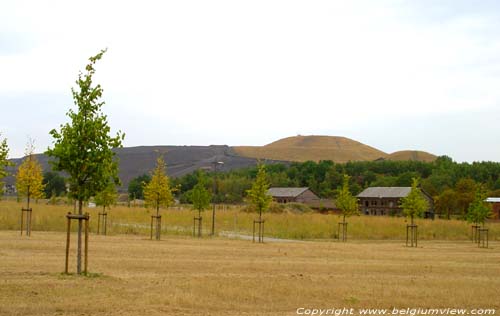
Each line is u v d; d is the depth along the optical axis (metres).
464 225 53.28
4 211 42.41
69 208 50.34
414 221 54.47
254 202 38.16
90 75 17.55
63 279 15.82
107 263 20.20
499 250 35.69
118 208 58.22
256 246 31.02
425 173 148.50
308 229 48.56
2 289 14.04
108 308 12.70
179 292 14.79
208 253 25.44
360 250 30.97
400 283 17.80
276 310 13.38
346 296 15.27
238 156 183.50
